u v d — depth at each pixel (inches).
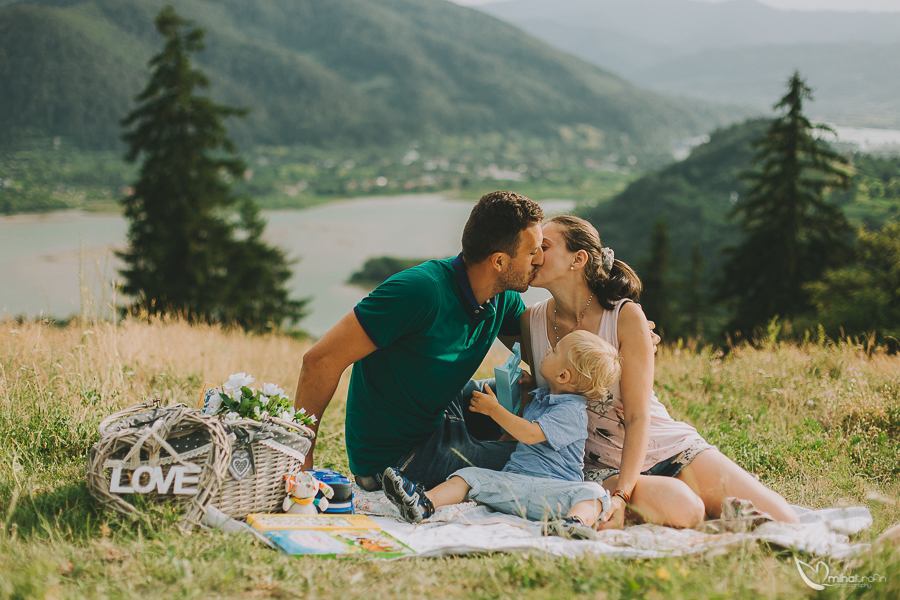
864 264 915.4
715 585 79.2
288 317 1203.9
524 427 112.7
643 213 4082.2
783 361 255.0
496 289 116.6
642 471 115.6
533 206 112.0
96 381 165.5
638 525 106.5
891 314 780.6
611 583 80.7
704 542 91.7
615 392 116.5
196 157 969.5
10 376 162.1
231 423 102.1
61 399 152.4
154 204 957.8
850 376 213.5
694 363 262.2
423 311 110.1
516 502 106.4
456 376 118.6
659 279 1440.7
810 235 986.1
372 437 120.1
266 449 104.6
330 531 99.3
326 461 152.0
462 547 93.0
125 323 249.0
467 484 114.7
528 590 80.5
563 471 113.1
